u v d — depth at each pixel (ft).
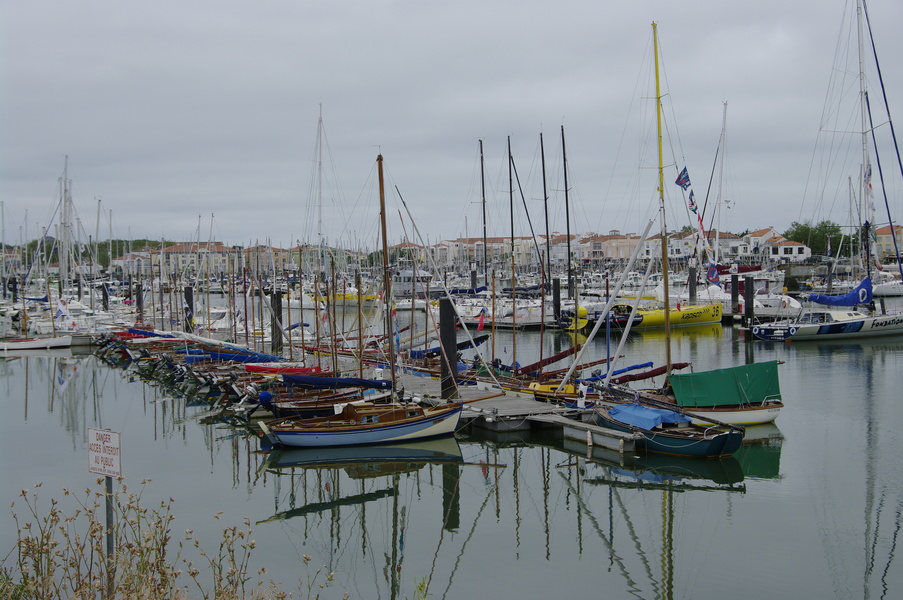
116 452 37.93
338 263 361.51
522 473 96.73
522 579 64.69
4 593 39.55
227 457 104.78
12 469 96.58
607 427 107.24
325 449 105.40
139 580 37.81
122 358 207.62
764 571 64.75
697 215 280.92
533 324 266.77
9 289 371.76
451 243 609.42
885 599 58.85
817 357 186.91
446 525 78.48
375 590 62.34
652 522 77.82
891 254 482.28
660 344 220.84
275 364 155.84
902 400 131.64
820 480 88.28
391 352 115.75
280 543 73.05
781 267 399.65
